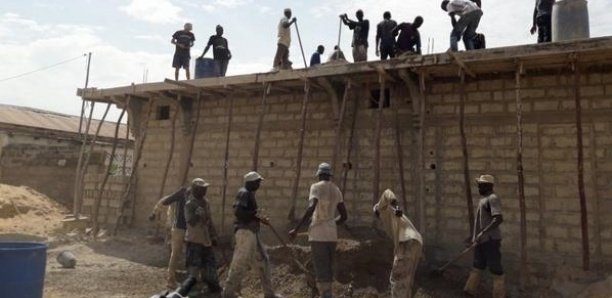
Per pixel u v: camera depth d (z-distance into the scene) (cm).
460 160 938
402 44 1062
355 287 781
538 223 859
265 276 707
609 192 816
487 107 927
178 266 928
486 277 851
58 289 771
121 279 853
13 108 2261
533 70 894
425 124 975
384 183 1005
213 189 1211
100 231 1288
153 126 1340
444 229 935
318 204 675
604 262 802
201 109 1264
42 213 1641
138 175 1333
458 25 998
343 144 1054
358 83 1041
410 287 631
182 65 1370
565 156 853
